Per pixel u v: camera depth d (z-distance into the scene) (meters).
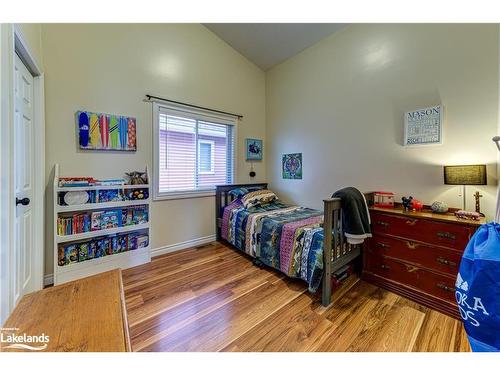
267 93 4.02
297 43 3.22
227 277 2.30
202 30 3.19
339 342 1.43
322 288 1.89
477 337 0.95
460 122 1.95
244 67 3.74
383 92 2.46
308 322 1.62
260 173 4.04
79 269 2.18
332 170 3.02
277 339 1.45
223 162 3.61
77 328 0.75
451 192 2.02
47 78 2.10
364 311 1.75
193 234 3.22
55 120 2.15
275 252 2.35
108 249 2.36
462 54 1.93
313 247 1.97
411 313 1.72
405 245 1.94
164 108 2.86
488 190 1.83
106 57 2.42
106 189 2.31
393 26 2.35
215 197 3.46
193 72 3.12
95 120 2.34
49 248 2.14
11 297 1.23
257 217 2.68
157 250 2.87
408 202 2.09
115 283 1.04
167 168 2.97
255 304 1.84
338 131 2.93
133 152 2.64
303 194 3.43
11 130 1.22
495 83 1.78
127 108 2.57
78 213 2.23
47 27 2.09
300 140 3.45
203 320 1.64
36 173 1.95
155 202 2.84
